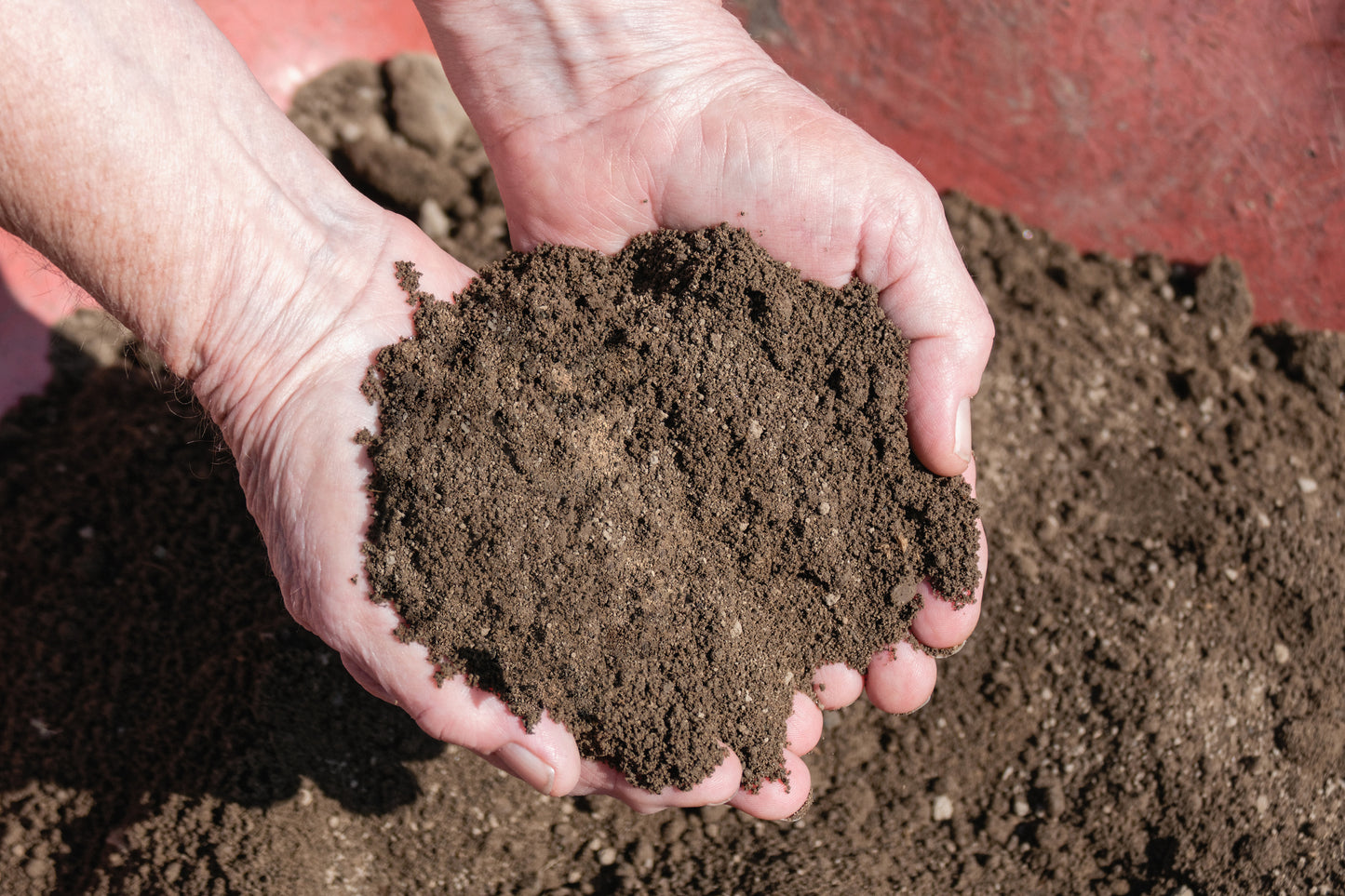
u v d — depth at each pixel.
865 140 0.50
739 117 0.50
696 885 0.53
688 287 0.48
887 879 0.53
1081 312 0.61
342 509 0.46
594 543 0.46
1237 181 0.61
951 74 0.62
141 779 0.53
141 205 0.44
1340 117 0.60
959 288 0.49
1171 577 0.56
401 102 0.63
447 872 0.53
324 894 0.52
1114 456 0.58
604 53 0.49
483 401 0.46
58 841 0.53
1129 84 0.61
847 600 0.49
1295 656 0.55
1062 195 0.62
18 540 0.56
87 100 0.43
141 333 0.47
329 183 0.48
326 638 0.46
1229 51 0.60
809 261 0.50
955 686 0.55
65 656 0.54
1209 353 0.60
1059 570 0.56
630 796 0.47
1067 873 0.54
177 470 0.56
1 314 0.59
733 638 0.47
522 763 0.46
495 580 0.46
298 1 0.63
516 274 0.50
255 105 0.47
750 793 0.48
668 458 0.48
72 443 0.58
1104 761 0.54
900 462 0.49
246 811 0.52
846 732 0.54
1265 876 0.53
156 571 0.55
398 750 0.53
